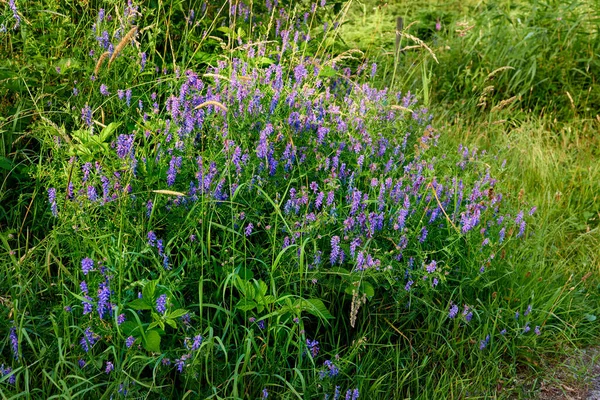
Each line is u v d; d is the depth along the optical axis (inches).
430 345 129.2
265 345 110.6
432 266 125.6
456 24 280.8
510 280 147.8
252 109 137.4
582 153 224.8
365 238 128.2
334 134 149.0
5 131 134.4
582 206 199.3
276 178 130.6
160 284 110.8
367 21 287.0
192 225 117.5
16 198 135.2
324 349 122.9
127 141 122.2
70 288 115.5
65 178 119.9
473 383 125.2
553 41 270.4
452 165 170.9
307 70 177.9
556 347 143.9
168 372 106.8
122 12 163.0
